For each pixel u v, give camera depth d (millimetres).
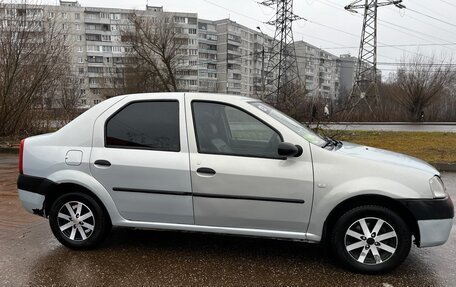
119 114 4027
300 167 3555
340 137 13227
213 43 83625
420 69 32812
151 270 3637
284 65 36906
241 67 86250
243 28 86312
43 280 3438
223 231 3754
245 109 3830
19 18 13688
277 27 36531
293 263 3801
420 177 3457
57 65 15578
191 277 3494
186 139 3814
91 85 74938
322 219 3533
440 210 3416
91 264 3773
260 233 3678
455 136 15633
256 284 3365
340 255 3582
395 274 3559
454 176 8039
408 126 26266
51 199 4215
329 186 3494
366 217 3516
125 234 4617
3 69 13641
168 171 3768
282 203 3578
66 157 4043
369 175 3469
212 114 3902
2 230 4762
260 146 3764
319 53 79062
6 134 14117
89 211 4082
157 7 74125
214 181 3678
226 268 3682
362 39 35219
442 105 34375
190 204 3766
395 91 34531
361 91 34250
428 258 3922
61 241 4148
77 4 75250
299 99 13281
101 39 75688
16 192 6746
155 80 42000
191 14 78688
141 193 3861
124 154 3902
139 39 41250
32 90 14227
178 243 4328
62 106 16297
